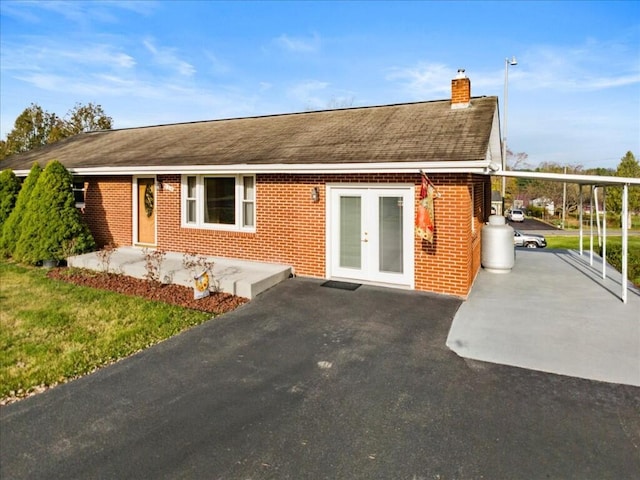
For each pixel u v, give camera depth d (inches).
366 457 141.9
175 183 475.8
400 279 365.4
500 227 439.5
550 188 2171.5
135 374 206.1
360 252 381.1
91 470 135.1
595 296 340.5
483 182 506.0
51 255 455.8
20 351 232.2
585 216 2080.5
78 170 498.6
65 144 725.3
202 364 217.8
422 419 165.3
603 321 277.7
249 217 438.3
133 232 522.3
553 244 1258.0
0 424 160.9
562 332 258.7
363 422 163.6
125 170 465.7
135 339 251.8
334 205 386.9
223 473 134.0
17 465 137.3
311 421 164.6
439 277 346.6
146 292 351.6
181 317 291.4
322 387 192.7
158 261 396.2
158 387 192.9
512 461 139.3
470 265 353.4
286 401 180.2
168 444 149.3
